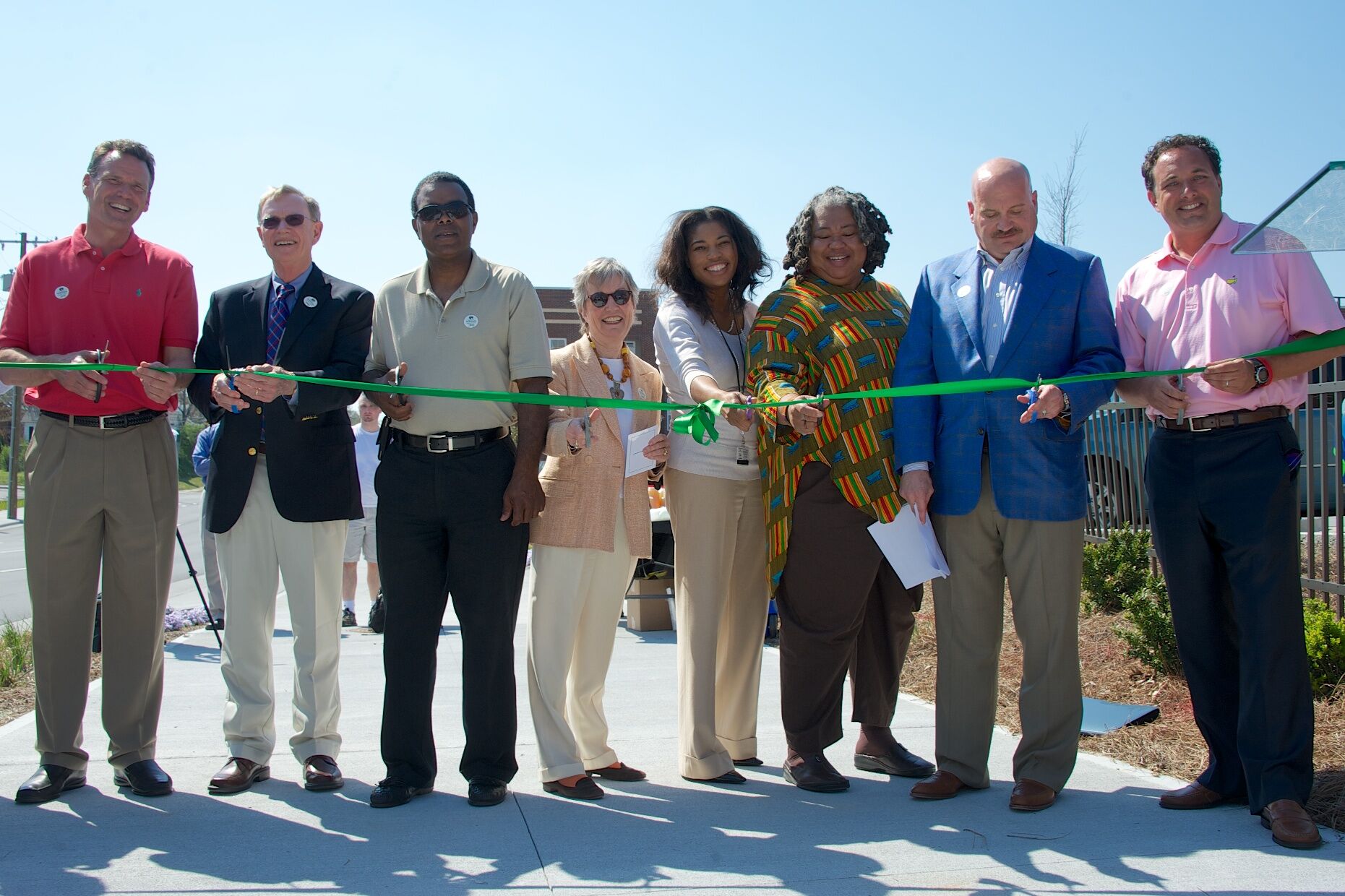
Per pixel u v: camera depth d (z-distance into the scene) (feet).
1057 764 12.08
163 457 13.33
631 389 14.12
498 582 12.67
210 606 30.42
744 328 14.40
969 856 10.59
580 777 12.82
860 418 12.80
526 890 9.78
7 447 143.64
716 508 13.43
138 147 13.21
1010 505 12.15
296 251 13.37
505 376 13.08
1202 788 11.97
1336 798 11.56
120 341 13.12
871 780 13.64
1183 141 12.00
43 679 12.82
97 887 9.86
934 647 21.74
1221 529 11.61
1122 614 21.94
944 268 13.20
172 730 16.40
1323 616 16.24
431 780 12.91
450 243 12.82
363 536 29.14
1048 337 12.34
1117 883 9.78
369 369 13.46
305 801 12.61
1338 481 17.49
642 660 23.07
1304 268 11.34
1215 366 11.09
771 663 22.45
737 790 13.14
